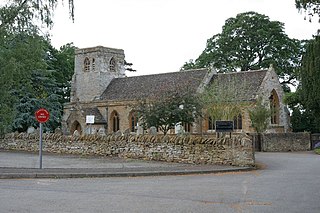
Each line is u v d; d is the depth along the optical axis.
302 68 44.22
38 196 13.34
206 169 23.36
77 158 30.50
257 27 72.25
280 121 59.91
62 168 22.83
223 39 73.62
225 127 26.95
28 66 30.66
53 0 28.98
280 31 72.44
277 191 15.02
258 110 50.81
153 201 12.69
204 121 53.91
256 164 27.39
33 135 38.31
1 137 40.94
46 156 32.47
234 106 47.53
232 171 23.58
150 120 39.38
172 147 28.12
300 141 50.31
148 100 43.12
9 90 30.64
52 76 61.69
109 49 71.75
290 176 20.45
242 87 57.34
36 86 55.66
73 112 62.53
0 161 27.94
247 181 18.27
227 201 12.83
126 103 60.88
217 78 59.88
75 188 15.55
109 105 63.19
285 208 11.70
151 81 65.25
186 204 12.23
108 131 62.75
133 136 30.53
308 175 20.92
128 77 69.69
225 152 26.27
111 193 14.27
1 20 28.19
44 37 30.53
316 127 57.88
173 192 14.64
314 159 33.56
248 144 25.67
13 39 29.34
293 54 72.81
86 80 71.94
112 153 31.73
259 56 73.56
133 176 20.78
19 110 52.62
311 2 24.06
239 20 72.94
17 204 11.84
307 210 11.42
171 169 23.02
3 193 13.92
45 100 55.53
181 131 40.50
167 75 64.75
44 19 29.19
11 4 28.70
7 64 27.97
